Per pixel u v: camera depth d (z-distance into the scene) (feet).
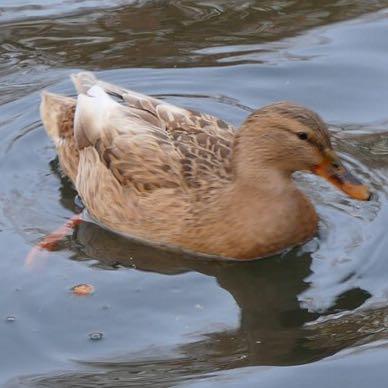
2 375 36.58
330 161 42.88
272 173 43.09
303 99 53.31
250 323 39.34
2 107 53.26
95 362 37.09
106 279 41.78
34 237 44.29
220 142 45.24
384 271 41.86
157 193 44.24
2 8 61.00
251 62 55.98
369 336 37.91
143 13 60.34
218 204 43.37
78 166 47.50
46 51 57.16
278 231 43.19
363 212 45.52
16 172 49.01
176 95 53.98
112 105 46.85
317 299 40.68
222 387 35.40
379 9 60.29
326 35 57.98
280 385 35.45
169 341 38.22
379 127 51.19
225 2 61.31
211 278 42.37
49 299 40.47
